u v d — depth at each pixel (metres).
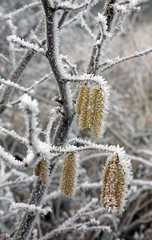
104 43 0.47
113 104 1.57
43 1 0.42
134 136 1.39
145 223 1.15
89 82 0.44
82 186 0.66
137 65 1.79
